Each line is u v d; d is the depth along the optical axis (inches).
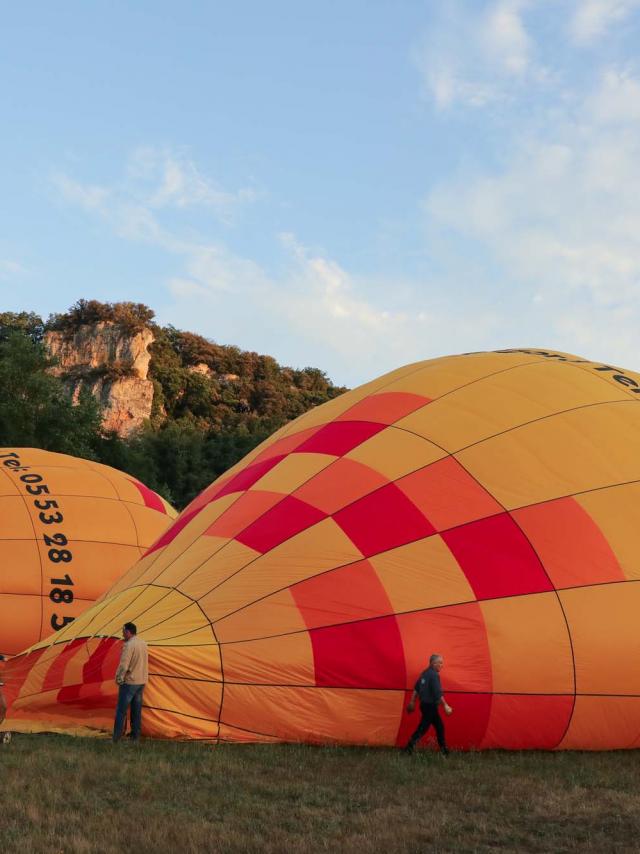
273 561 373.4
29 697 378.9
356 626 351.6
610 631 365.7
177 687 335.3
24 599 569.6
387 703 344.8
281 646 345.1
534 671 355.6
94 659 369.7
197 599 366.0
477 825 257.1
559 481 402.3
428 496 394.6
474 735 351.3
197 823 241.1
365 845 231.5
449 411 438.9
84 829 232.5
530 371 472.7
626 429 435.8
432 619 355.9
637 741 371.9
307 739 339.6
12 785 269.6
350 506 391.9
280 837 235.5
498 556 374.3
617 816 271.1
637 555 384.8
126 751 316.8
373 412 451.5
